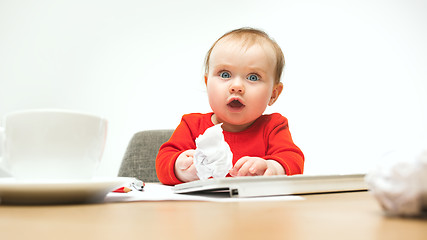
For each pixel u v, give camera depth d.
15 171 0.44
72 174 0.44
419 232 0.23
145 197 0.51
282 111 2.47
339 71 2.52
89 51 2.53
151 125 2.49
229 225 0.26
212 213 0.33
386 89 2.49
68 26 2.54
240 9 2.57
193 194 0.56
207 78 1.28
